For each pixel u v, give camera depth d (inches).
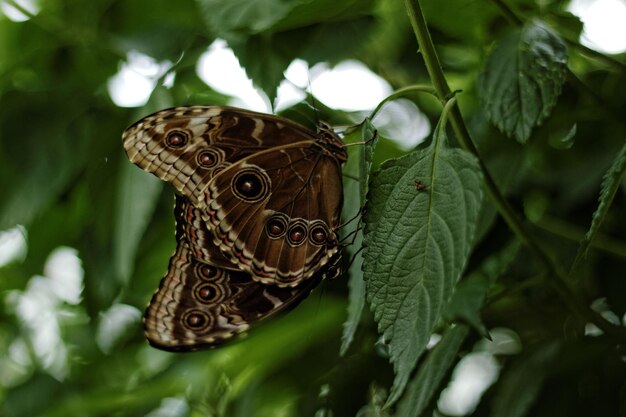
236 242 27.2
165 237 32.6
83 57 33.0
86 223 32.1
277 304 27.6
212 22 29.5
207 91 32.3
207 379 33.4
